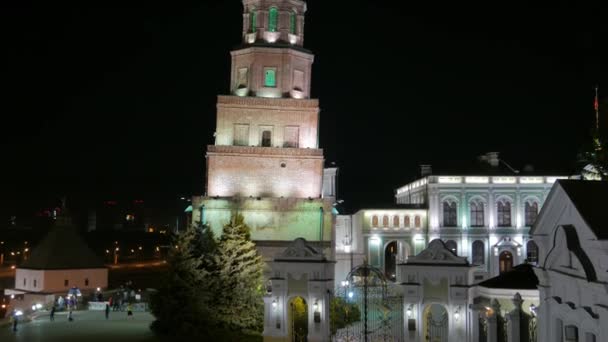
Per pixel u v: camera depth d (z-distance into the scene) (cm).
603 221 1572
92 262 7050
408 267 3142
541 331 1827
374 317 3916
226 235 4547
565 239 1655
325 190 7975
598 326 1481
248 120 5838
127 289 7169
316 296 3325
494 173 7731
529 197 7625
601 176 3097
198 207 5581
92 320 4884
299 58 6050
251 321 4312
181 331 4094
